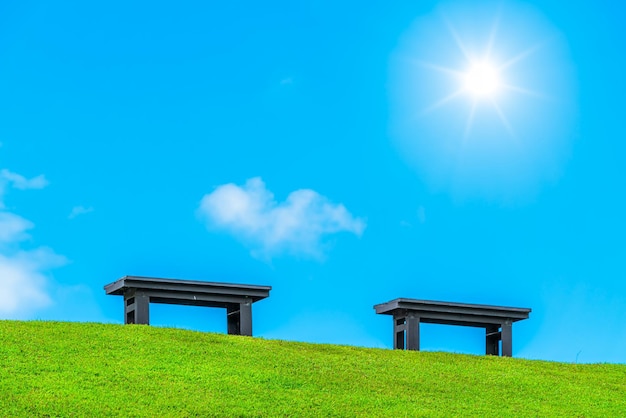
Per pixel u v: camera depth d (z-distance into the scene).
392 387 24.55
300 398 22.36
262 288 30.53
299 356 26.94
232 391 22.36
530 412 23.12
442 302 32.00
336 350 28.75
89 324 28.02
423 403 23.12
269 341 28.86
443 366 27.86
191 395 21.69
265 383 23.42
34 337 25.42
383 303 32.66
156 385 22.20
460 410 22.69
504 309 32.72
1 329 25.97
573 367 30.03
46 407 19.61
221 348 26.83
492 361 29.66
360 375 25.50
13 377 21.55
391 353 29.45
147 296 29.25
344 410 21.72
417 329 31.72
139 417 19.72
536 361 30.55
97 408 19.94
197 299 29.78
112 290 29.91
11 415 18.92
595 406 24.41
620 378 28.67
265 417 20.58
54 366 22.81
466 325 33.03
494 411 22.84
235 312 30.70
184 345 26.58
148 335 27.27
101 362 23.69
